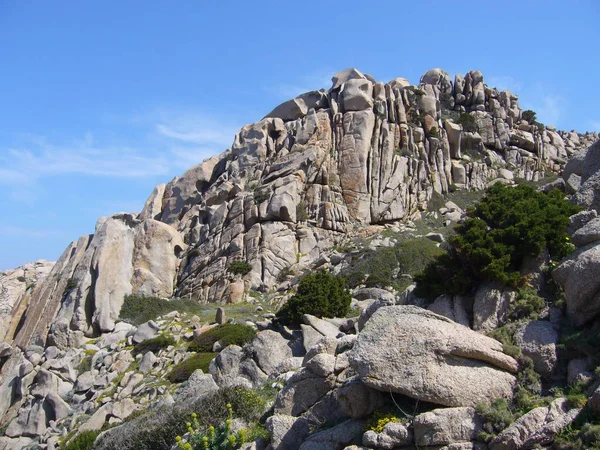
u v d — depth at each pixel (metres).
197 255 44.25
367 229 43.81
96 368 32.84
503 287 15.02
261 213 43.31
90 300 39.44
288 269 40.91
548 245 15.53
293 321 27.34
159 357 31.02
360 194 45.22
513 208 16.64
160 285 42.53
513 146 56.44
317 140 47.38
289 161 46.38
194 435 16.14
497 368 12.53
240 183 47.94
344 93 49.16
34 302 41.78
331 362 15.01
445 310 15.80
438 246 38.62
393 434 12.08
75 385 32.34
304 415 14.64
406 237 42.22
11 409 33.31
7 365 38.53
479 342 12.62
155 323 34.53
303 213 43.84
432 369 12.38
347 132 47.16
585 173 19.69
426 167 49.31
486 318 14.70
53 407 30.83
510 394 12.14
